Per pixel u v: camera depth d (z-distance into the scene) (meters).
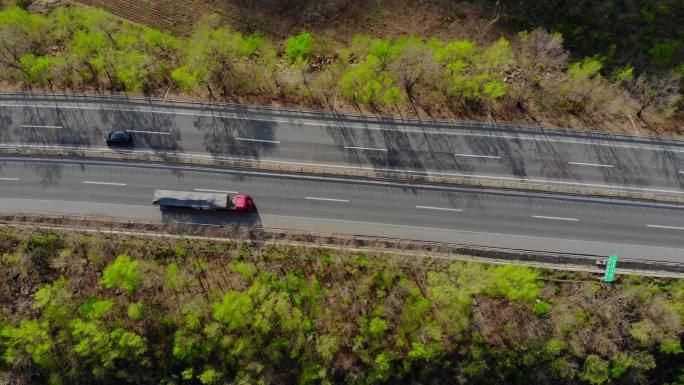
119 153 75.31
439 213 72.38
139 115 77.06
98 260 70.00
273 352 64.81
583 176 73.06
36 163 75.62
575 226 71.31
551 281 67.94
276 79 78.81
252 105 77.38
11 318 67.50
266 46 79.50
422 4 84.12
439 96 76.75
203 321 65.88
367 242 71.38
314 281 68.38
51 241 70.88
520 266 65.69
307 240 71.56
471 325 65.69
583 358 63.97
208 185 74.19
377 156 74.75
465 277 63.75
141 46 77.94
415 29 82.50
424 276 68.75
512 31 81.69
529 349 64.25
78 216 73.25
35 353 62.50
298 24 83.94
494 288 62.81
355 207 72.94
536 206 72.06
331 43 81.88
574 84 74.94
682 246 70.25
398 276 68.56
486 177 73.44
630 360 62.56
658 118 74.75
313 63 80.25
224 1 85.12
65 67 76.50
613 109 74.38
